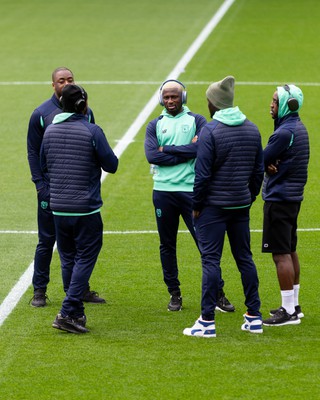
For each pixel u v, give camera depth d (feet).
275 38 310.45
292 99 106.52
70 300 105.81
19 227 151.23
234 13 353.72
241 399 89.35
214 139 101.86
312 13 351.05
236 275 127.75
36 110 115.24
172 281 115.14
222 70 269.44
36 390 91.76
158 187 114.01
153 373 95.20
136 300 118.42
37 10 367.86
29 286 124.16
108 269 130.11
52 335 106.22
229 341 103.76
